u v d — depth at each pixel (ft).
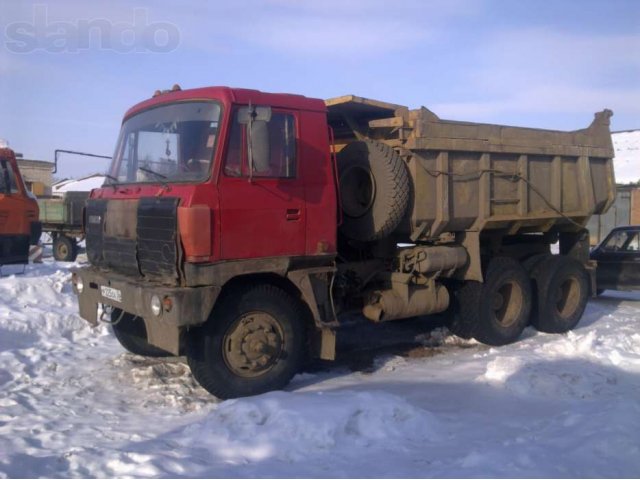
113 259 21.79
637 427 15.83
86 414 18.95
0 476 14.05
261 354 20.42
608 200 34.14
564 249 34.37
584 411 17.52
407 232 25.76
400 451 15.60
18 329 27.50
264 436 16.01
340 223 22.75
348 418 16.76
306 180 21.40
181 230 18.72
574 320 31.81
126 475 14.12
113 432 17.33
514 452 14.57
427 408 19.39
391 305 24.85
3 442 16.37
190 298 18.54
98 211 22.77
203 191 18.95
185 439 16.44
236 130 19.89
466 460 14.37
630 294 46.85
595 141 32.91
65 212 67.72
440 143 25.32
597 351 25.62
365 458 15.14
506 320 29.01
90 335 28.91
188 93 21.07
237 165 19.85
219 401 20.27
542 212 30.45
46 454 15.61
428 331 30.99
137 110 23.00
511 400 20.16
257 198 20.07
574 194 32.09
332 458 15.15
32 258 50.60
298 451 15.47
